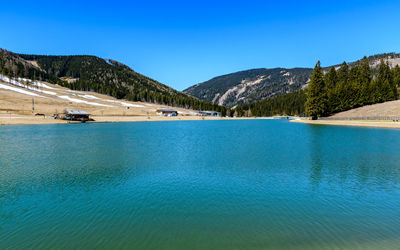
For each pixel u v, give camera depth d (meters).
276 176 19.56
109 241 10.12
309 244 9.76
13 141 42.41
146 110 189.50
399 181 17.94
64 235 10.66
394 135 47.12
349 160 25.20
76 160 26.30
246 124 108.75
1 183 17.98
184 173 20.62
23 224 11.70
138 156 28.50
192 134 57.59
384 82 107.81
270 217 12.25
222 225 11.45
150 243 9.95
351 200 14.42
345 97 107.50
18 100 140.75
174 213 12.77
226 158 26.97
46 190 16.50
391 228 10.96
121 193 15.84
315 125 84.62
